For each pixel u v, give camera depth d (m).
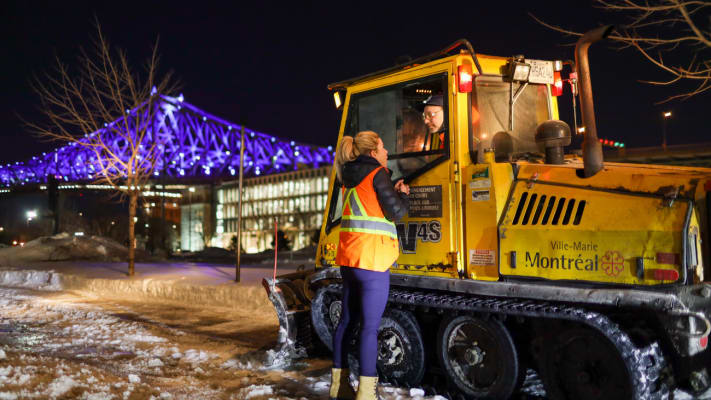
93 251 19.19
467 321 3.68
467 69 3.77
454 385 3.78
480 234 3.67
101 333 6.64
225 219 103.25
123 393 3.62
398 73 4.25
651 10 5.48
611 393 3.09
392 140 4.34
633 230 3.08
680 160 37.84
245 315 8.18
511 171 3.62
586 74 3.33
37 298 10.48
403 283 4.01
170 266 14.87
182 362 5.09
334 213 4.68
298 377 4.45
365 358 3.36
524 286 3.39
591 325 3.06
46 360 4.36
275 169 106.44
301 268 5.50
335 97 4.78
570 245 3.29
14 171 85.81
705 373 3.10
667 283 2.94
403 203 3.44
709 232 3.06
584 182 3.33
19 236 66.19
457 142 3.81
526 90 4.26
